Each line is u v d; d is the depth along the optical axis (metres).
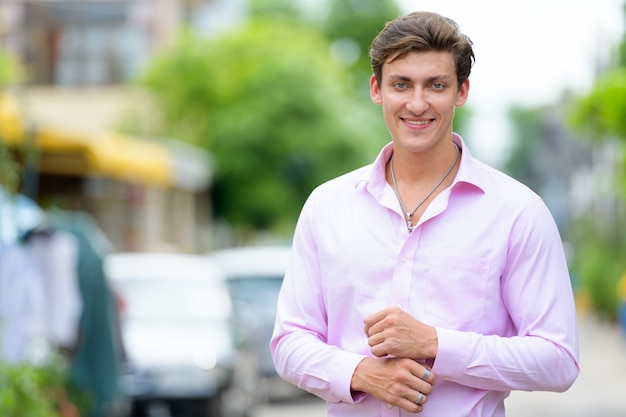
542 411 16.97
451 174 4.30
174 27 42.28
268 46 37.16
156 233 30.19
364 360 4.17
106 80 41.47
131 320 14.76
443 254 4.17
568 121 13.34
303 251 4.45
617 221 38.62
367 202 4.32
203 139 36.66
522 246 4.18
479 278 4.15
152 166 24.00
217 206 36.91
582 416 16.30
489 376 4.07
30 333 9.35
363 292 4.24
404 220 4.23
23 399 8.41
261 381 17.66
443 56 4.15
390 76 4.20
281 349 4.41
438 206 4.20
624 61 13.71
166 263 16.34
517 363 4.07
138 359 13.97
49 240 9.79
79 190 18.73
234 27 37.88
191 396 13.98
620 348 29.55
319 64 37.62
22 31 38.03
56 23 41.25
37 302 8.98
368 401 4.27
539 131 88.62
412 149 4.21
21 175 9.70
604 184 30.92
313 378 4.27
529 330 4.16
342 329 4.31
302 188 36.94
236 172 36.22
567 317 4.17
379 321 4.08
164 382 13.93
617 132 13.02
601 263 38.06
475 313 4.15
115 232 25.03
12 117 10.52
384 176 4.31
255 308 18.75
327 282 4.33
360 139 37.50
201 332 14.69
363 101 45.03
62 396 9.72
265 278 19.73
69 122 41.16
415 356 4.08
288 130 36.53
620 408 17.20
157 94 37.19
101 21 41.62
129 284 15.54
